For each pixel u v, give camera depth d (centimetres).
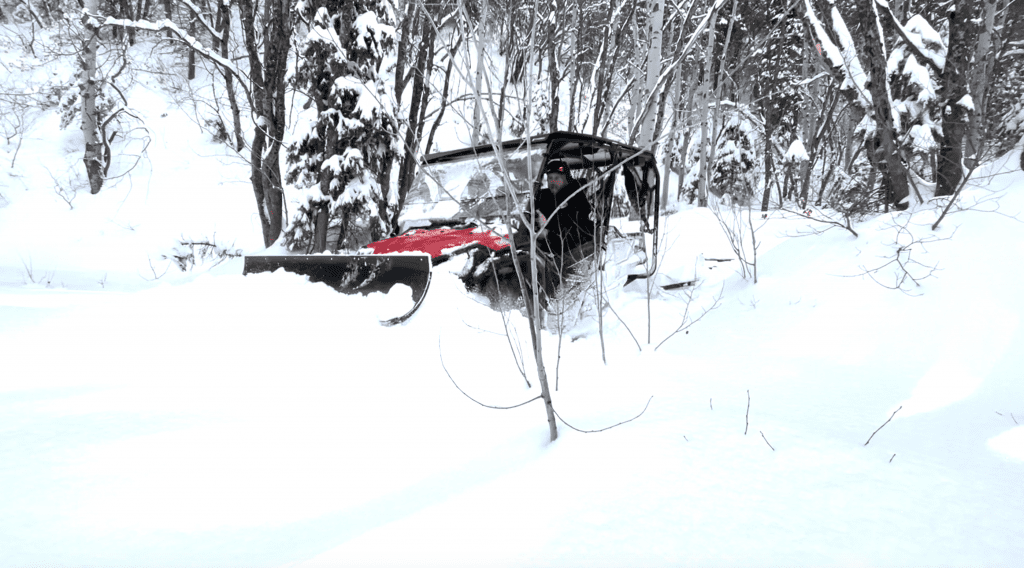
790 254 565
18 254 1171
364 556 128
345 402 254
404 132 871
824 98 1978
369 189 840
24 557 117
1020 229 410
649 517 142
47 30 1986
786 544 126
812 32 682
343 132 816
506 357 337
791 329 411
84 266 1146
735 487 158
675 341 417
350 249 860
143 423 203
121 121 1744
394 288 375
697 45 1286
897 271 427
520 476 176
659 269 645
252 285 391
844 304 418
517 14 834
